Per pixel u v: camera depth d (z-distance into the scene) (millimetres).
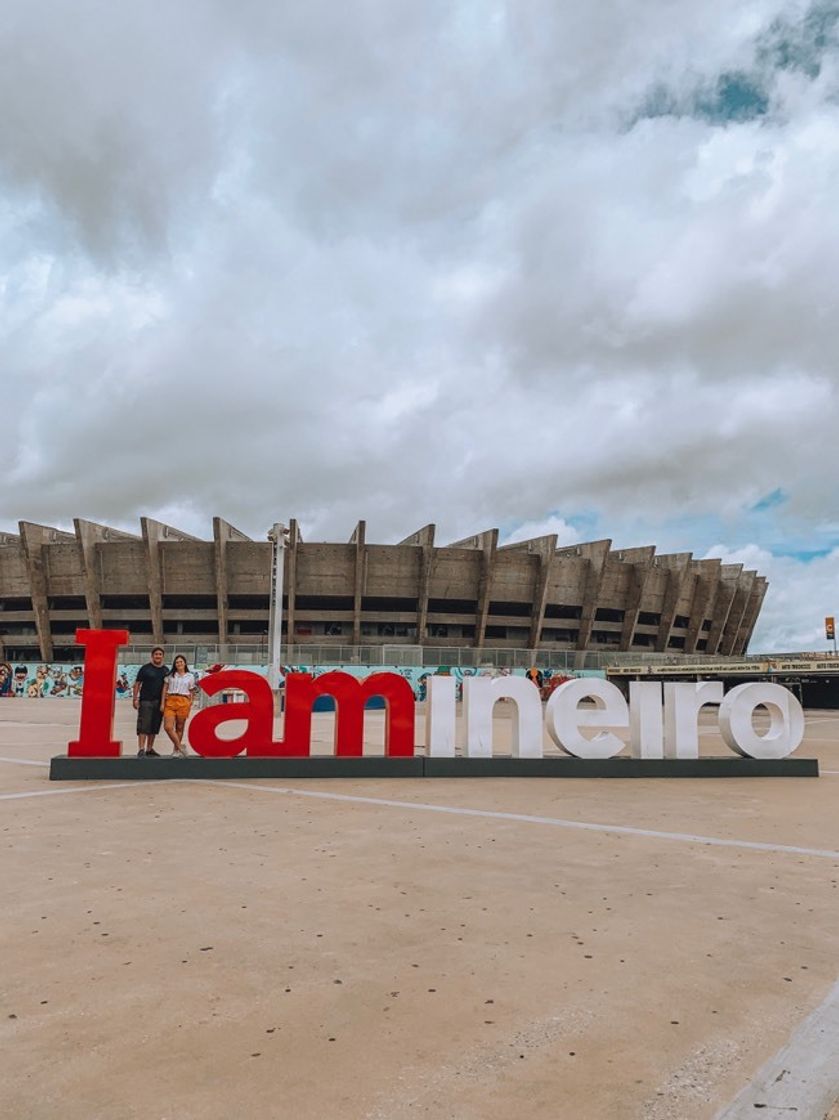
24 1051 3553
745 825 9445
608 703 14344
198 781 12766
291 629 60000
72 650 65312
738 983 4430
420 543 63219
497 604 65750
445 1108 3092
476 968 4617
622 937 5203
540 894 6223
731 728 14539
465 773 13664
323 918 5551
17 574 63438
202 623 65438
